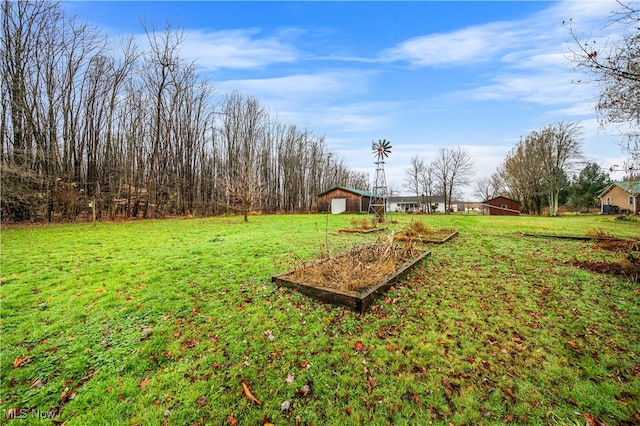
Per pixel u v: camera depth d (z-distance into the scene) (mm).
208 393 2121
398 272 4551
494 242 8391
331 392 2133
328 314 3363
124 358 2521
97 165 17656
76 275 4762
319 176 38281
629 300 3758
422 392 2123
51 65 15195
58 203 14891
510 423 1838
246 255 6293
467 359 2516
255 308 3531
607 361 2457
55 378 2260
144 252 6598
